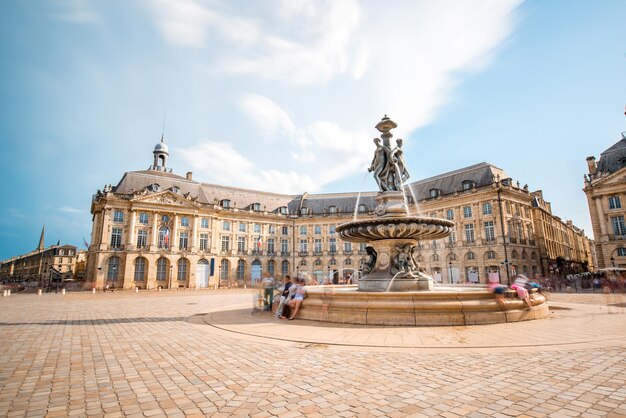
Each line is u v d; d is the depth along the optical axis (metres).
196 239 54.31
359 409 3.85
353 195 66.88
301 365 5.66
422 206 53.19
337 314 9.58
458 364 5.50
